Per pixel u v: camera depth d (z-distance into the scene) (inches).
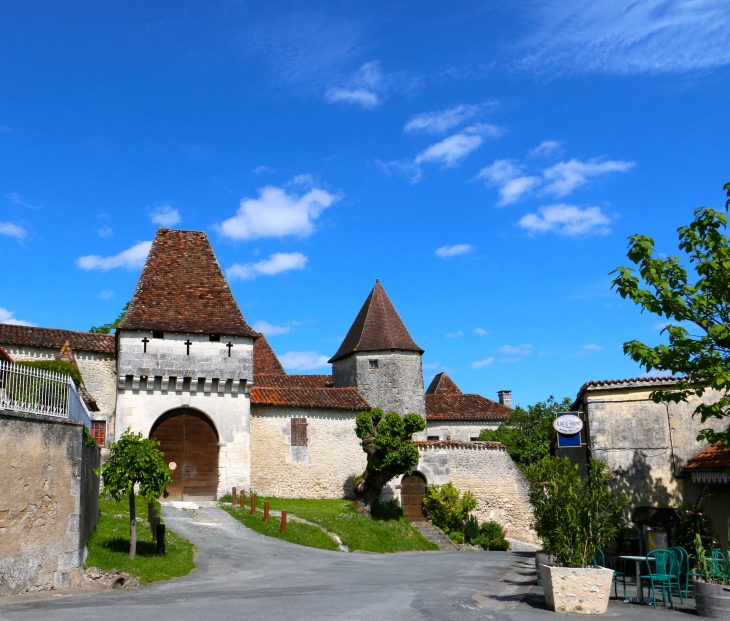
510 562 790.5
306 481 1214.3
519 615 399.5
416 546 1072.2
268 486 1181.7
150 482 591.2
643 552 633.0
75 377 922.7
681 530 618.5
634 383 703.7
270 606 418.6
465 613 400.8
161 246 1214.9
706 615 402.3
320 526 951.6
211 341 1133.1
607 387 710.5
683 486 674.8
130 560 575.2
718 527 629.3
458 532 1171.3
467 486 1237.1
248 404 1143.6
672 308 506.3
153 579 548.4
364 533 994.7
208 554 692.1
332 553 803.4
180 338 1118.4
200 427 1117.1
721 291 499.2
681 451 682.8
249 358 1147.3
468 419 1653.5
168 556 626.5
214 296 1179.3
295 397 1256.2
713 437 502.0
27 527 475.5
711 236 504.7
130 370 1083.3
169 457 1088.2
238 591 495.2
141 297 1134.4
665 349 505.0
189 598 456.8
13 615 379.9
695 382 522.3
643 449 693.3
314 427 1245.7
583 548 434.9
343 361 1588.3
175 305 1141.7
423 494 1239.5
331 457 1248.2
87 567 532.7
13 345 1105.4
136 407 1083.9
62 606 420.2
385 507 1181.7
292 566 664.4
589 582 412.2
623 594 497.0
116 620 364.2
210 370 1119.0
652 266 514.3
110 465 584.7
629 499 684.1
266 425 1207.6
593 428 710.5
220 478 1098.7
